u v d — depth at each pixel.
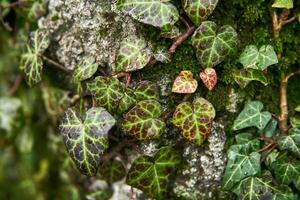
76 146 0.52
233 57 0.52
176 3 0.51
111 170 0.57
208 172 0.54
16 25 0.63
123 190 0.58
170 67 0.52
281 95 0.53
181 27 0.51
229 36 0.50
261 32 0.52
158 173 0.54
